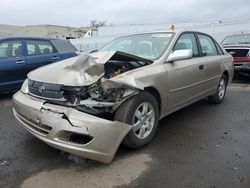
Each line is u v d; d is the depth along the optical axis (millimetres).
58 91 3111
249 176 3031
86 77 3162
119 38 5211
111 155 3062
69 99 3084
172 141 3963
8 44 6469
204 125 4680
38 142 3863
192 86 4688
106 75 3457
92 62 3293
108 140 3020
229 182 2912
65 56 7426
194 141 3979
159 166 3230
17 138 4016
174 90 4195
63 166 3207
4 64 6281
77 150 2930
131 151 3604
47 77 3293
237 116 5207
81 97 3092
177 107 4441
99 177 2982
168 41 4426
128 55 3795
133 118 3412
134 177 2992
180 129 4469
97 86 3199
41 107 3154
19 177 2967
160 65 3975
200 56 5066
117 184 2857
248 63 8695
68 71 3279
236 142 3963
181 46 4555
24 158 3393
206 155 3531
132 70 3609
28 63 6664
